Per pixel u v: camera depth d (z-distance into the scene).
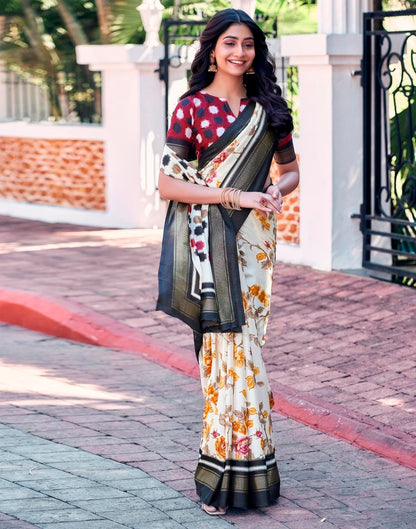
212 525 4.41
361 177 9.20
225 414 4.50
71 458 5.16
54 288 9.01
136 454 5.29
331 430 5.70
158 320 8.09
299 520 4.51
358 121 9.12
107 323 8.01
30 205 13.35
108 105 12.22
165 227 4.57
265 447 4.60
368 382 6.34
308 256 9.45
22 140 13.39
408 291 8.36
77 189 12.77
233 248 4.44
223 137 4.42
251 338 4.50
